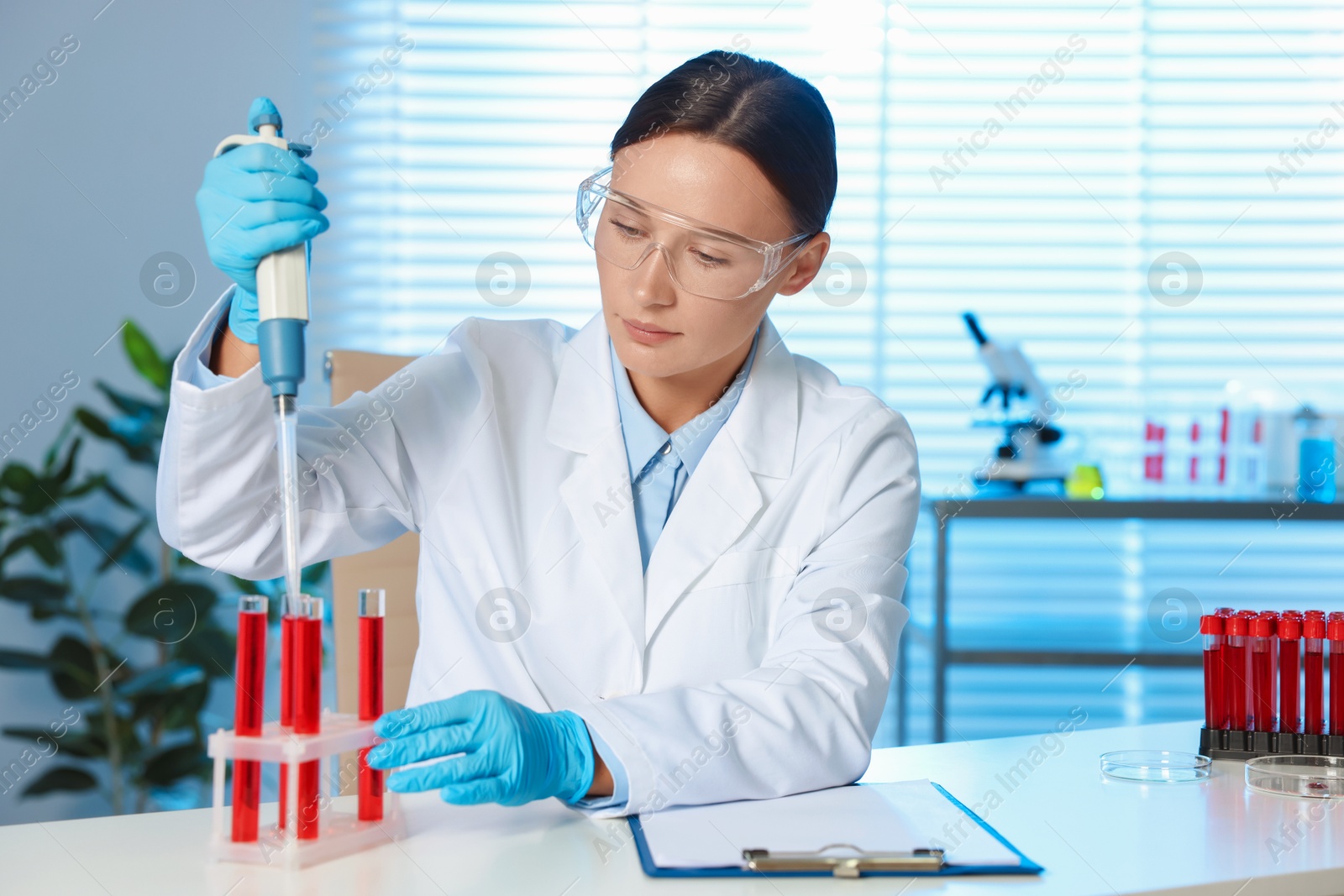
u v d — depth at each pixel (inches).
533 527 52.8
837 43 126.2
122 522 115.3
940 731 114.2
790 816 36.4
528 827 35.6
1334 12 129.9
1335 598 130.8
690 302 44.6
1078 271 128.8
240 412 41.4
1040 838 35.5
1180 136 129.3
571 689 50.8
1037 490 123.4
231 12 118.0
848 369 127.5
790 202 45.3
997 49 127.7
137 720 106.7
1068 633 130.6
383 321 120.7
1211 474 129.8
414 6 121.3
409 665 63.1
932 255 128.0
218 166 36.6
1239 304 129.9
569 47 122.8
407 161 121.0
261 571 48.7
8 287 113.7
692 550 51.1
